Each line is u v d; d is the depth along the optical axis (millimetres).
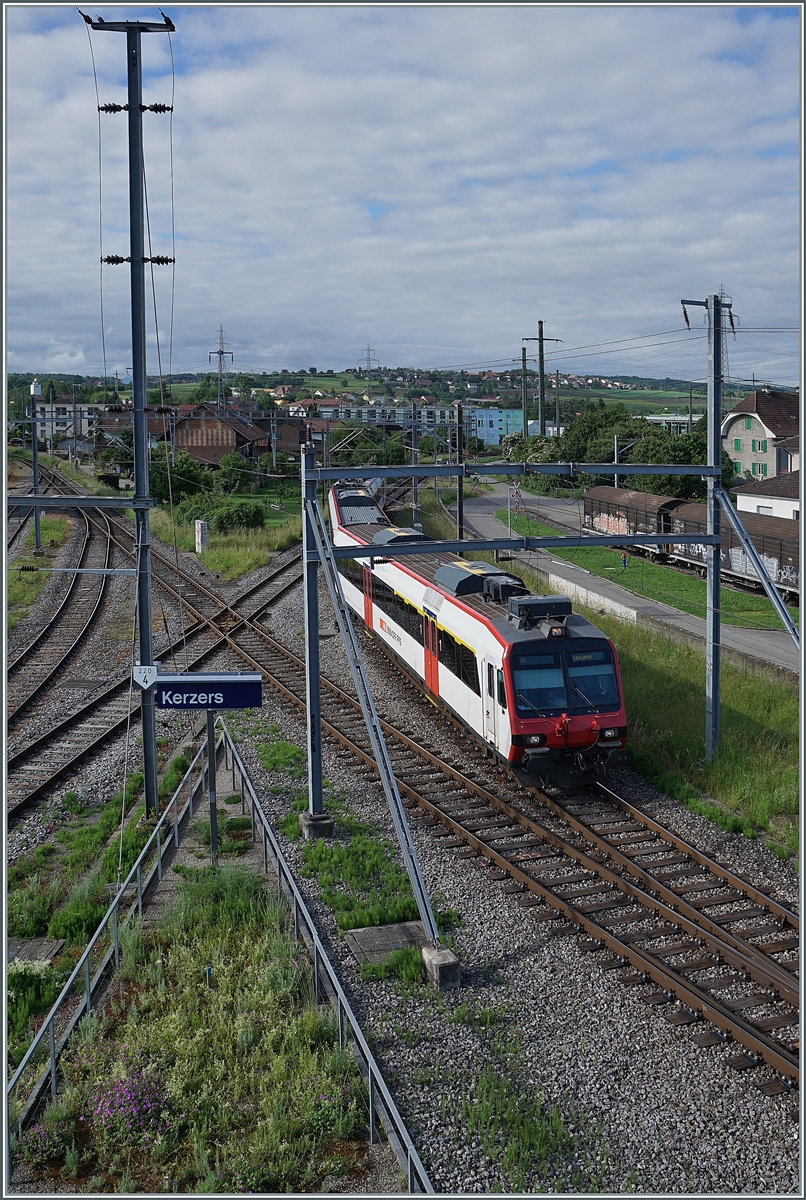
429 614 19844
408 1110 8227
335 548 14234
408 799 15484
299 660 24312
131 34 13789
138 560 14680
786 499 39094
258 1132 7965
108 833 14523
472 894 12227
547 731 15008
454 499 61688
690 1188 7379
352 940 11141
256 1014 9523
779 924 11273
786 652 24562
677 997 9891
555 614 16375
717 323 15852
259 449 77375
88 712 20438
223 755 17641
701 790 15555
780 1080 8586
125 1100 8180
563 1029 9398
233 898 11961
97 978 10234
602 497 46844
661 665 22453
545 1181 7457
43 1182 7594
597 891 12164
